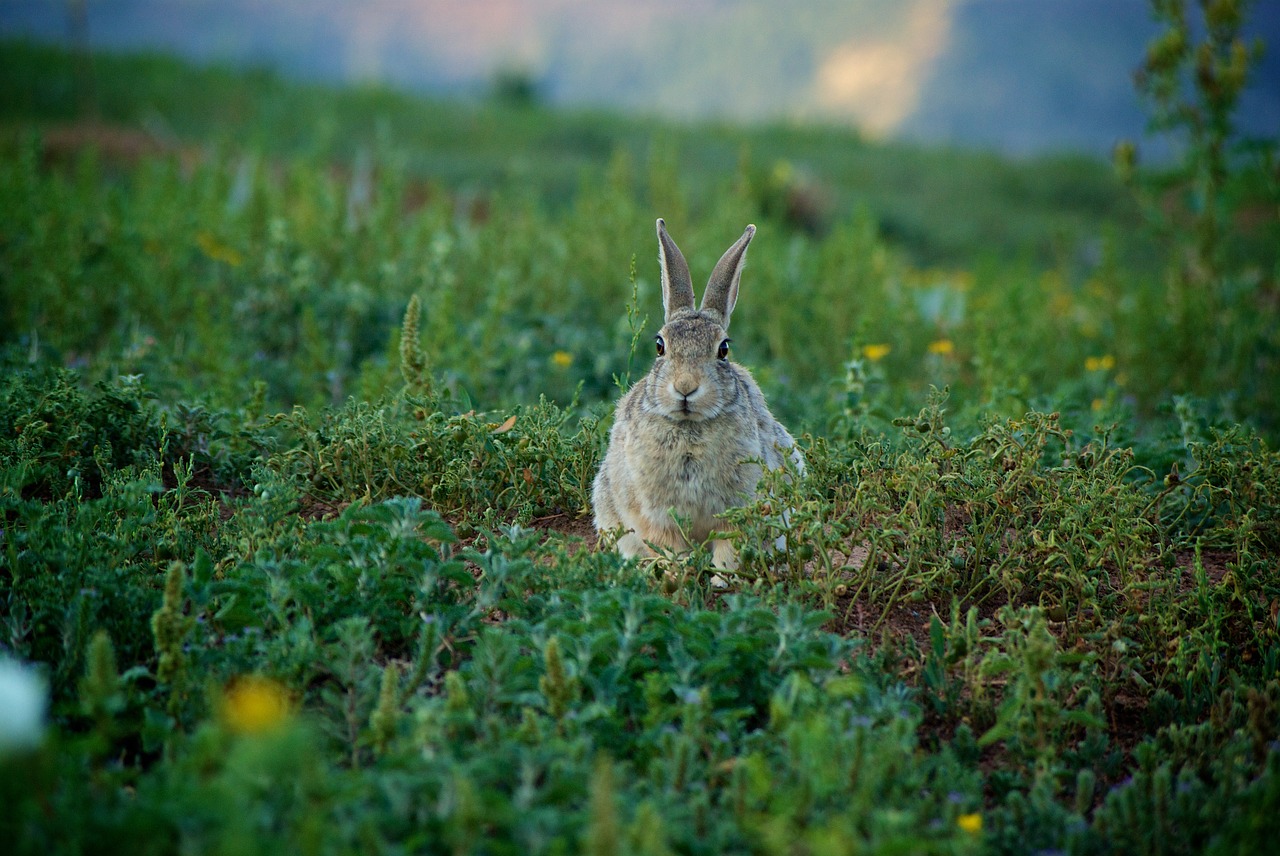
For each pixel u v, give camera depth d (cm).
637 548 1111
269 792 609
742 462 1031
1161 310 2014
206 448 1206
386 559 862
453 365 1485
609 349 1638
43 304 1652
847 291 1927
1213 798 712
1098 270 2238
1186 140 2091
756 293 1906
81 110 4750
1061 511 1015
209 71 5828
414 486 1148
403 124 5494
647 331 1702
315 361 1508
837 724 704
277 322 1680
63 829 572
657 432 1071
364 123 5362
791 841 616
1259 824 662
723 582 1045
